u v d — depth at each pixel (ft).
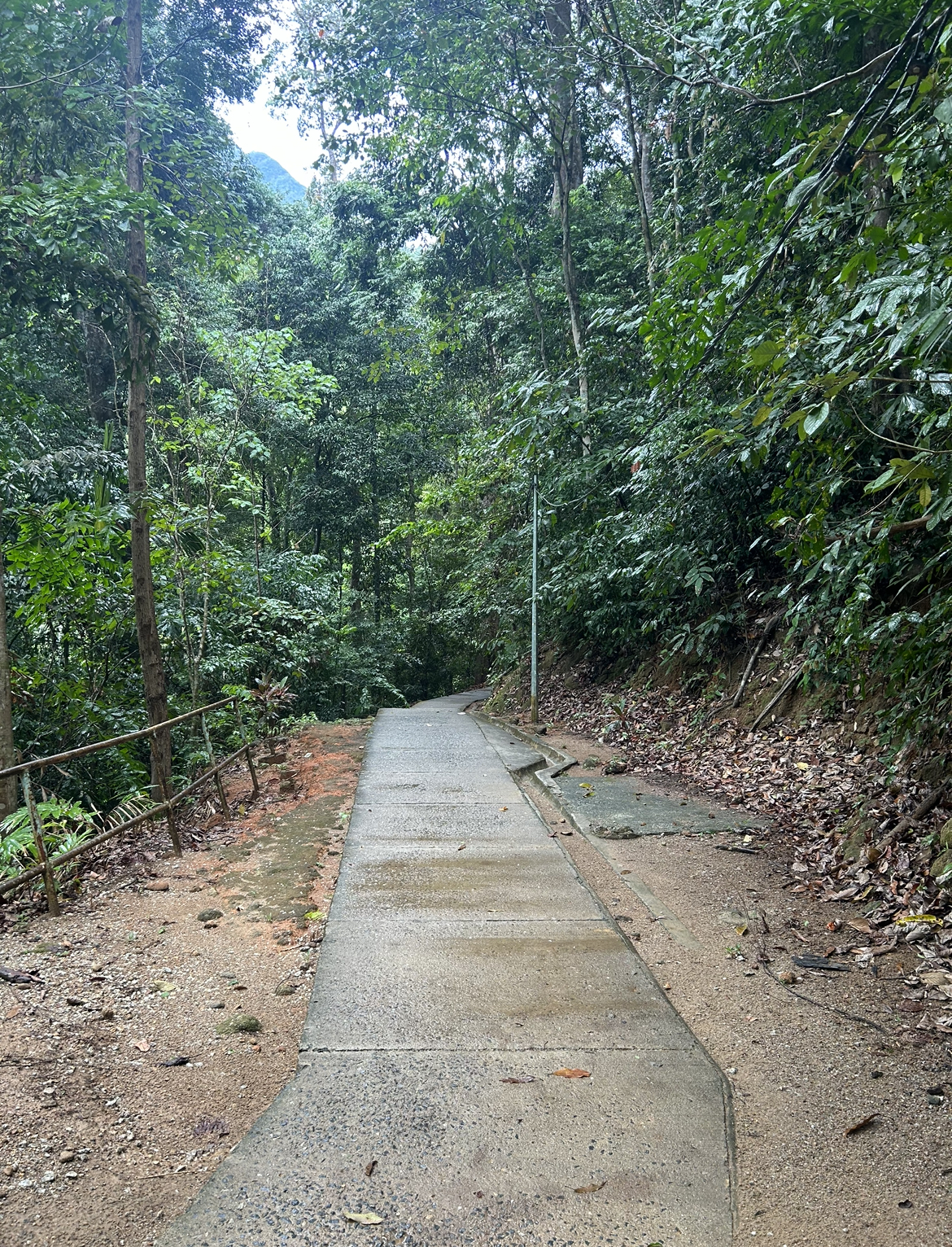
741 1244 6.63
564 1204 7.03
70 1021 9.94
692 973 11.64
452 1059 9.25
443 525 60.95
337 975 11.28
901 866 14.25
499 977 11.27
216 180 28.53
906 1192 7.20
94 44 23.38
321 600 51.21
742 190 24.09
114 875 15.80
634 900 14.46
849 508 19.61
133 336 25.08
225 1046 9.60
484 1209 6.97
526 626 49.16
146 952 12.15
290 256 67.56
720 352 18.01
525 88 37.11
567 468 33.42
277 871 15.79
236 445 40.09
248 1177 7.29
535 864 15.99
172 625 34.12
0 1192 6.98
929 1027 9.98
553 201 44.55
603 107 41.04
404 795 21.56
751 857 16.56
